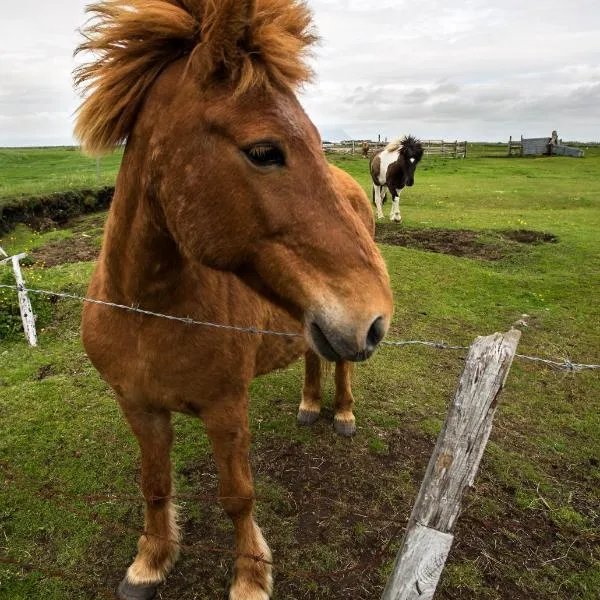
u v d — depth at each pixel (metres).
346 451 3.72
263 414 4.14
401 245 10.06
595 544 3.07
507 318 6.60
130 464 3.54
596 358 5.55
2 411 4.12
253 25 1.42
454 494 1.48
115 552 2.85
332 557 2.84
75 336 5.54
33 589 2.62
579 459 3.86
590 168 26.17
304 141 1.48
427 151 37.50
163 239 1.77
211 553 2.84
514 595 2.70
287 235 1.49
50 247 9.83
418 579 1.53
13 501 3.18
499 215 13.02
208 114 1.44
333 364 4.02
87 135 1.72
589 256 9.14
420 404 4.45
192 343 2.01
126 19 1.55
